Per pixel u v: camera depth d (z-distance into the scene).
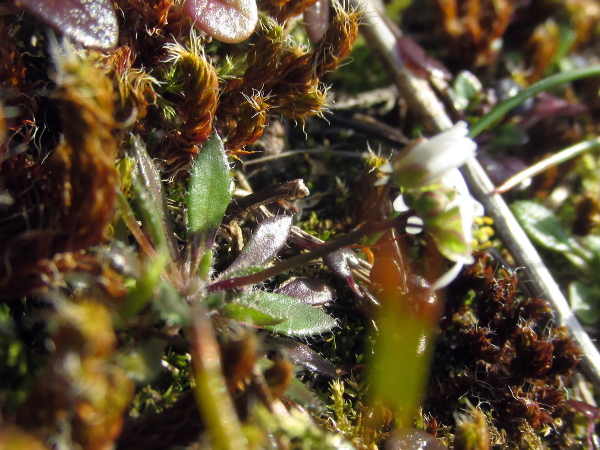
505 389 0.05
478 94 0.08
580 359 0.05
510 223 0.06
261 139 0.07
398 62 0.07
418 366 0.05
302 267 0.06
